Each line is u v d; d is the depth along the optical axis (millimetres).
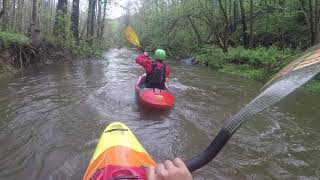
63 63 15758
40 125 6340
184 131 6344
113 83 10586
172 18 24688
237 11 21984
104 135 3752
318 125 6863
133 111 7410
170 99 7855
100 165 2973
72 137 5832
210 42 22719
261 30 20172
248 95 9633
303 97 9078
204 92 9844
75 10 20672
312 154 5430
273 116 7363
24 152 5211
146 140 5832
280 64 12344
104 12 34250
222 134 1015
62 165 4840
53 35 18125
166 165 837
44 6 25188
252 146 5680
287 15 18078
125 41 49188
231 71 14859
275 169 4875
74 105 7699
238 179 4570
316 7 13523
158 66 8156
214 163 5008
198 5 21078
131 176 2371
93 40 23281
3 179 4430
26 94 8609
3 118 6672
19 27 17656
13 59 11805
